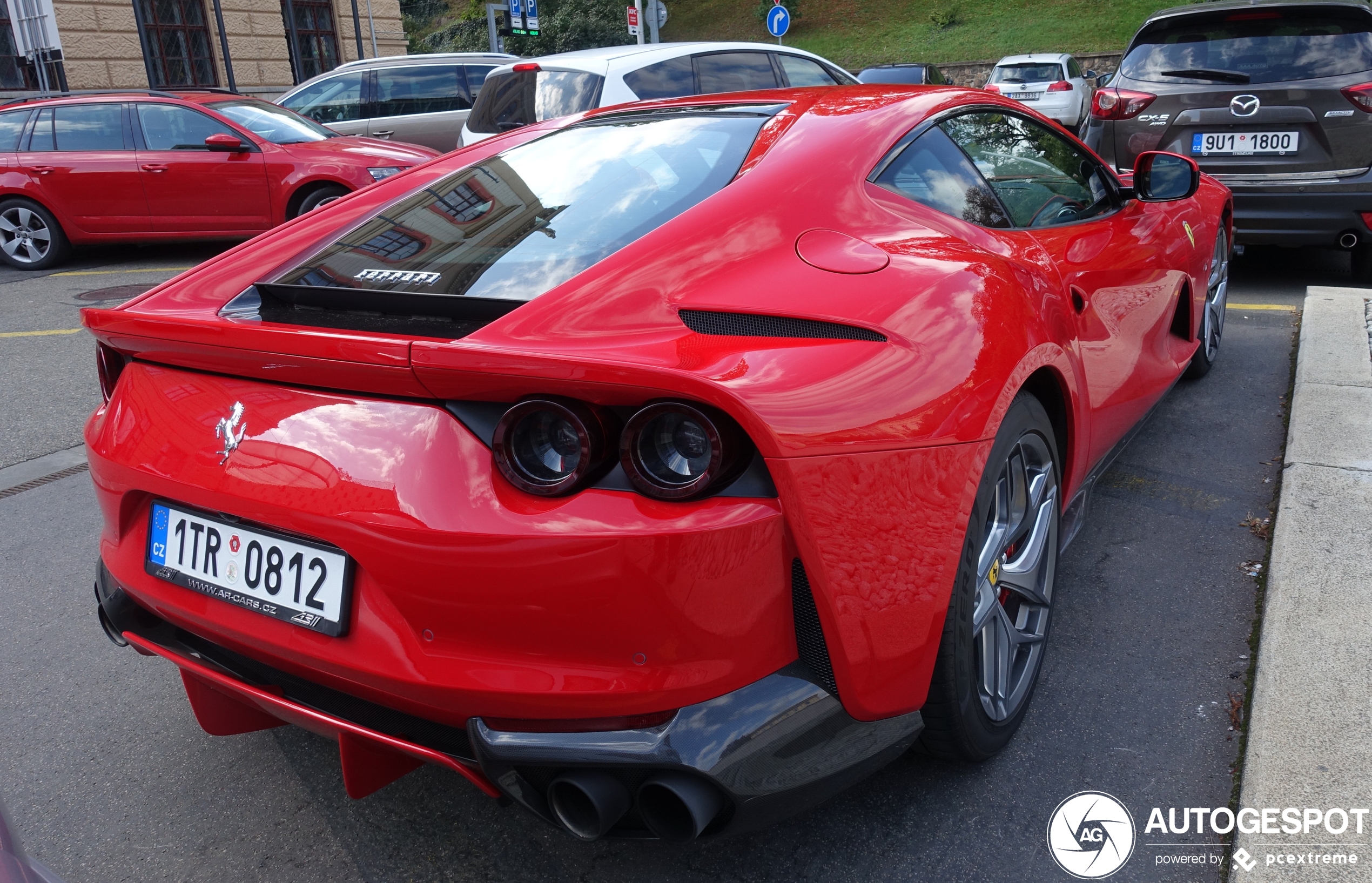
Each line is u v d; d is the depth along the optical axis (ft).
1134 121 18.97
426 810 6.83
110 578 6.73
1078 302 7.97
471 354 4.79
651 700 4.84
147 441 6.06
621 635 4.80
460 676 4.94
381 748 5.69
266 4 56.59
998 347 6.15
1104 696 7.43
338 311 6.11
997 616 6.64
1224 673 7.62
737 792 4.87
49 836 6.70
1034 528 7.12
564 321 5.26
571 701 4.83
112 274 27.96
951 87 8.74
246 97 31.09
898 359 5.54
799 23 123.85
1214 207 12.69
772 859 6.12
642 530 4.67
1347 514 8.87
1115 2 106.93
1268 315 17.43
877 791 6.61
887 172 7.11
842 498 5.07
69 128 28.63
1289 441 10.62
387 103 37.88
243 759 7.48
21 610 9.86
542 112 22.68
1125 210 10.32
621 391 4.68
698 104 8.47
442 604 4.95
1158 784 6.51
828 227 6.37
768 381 4.94
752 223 6.20
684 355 4.91
